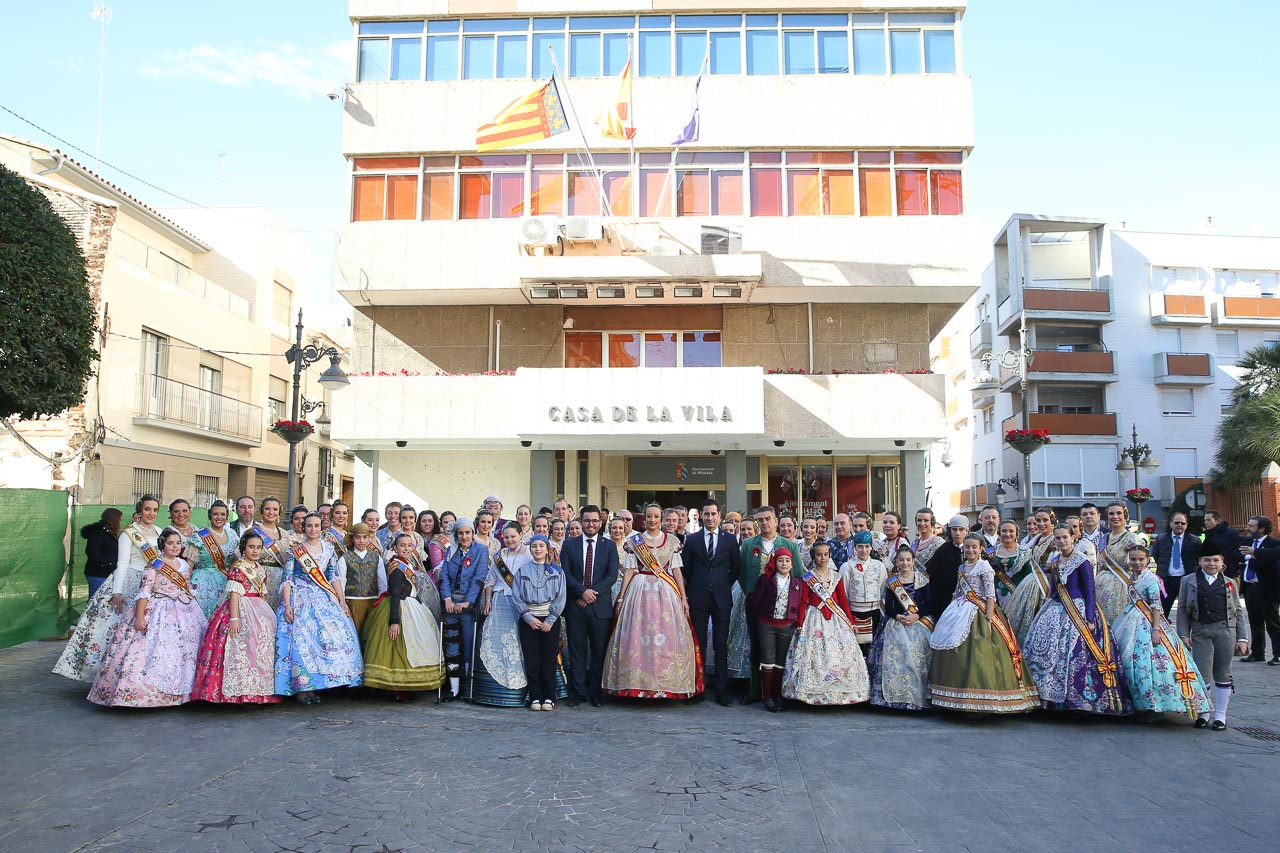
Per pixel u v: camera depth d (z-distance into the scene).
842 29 20.44
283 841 5.15
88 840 5.10
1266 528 13.05
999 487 37.34
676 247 18.88
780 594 9.09
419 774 6.47
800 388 18.94
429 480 20.72
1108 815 5.71
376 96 19.92
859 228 19.08
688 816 5.65
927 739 7.73
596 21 20.47
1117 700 8.27
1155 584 8.49
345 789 6.09
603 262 18.20
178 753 6.89
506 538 9.41
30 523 12.39
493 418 18.92
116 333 22.28
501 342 20.39
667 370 18.17
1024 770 6.74
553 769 6.66
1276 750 7.46
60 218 9.51
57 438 20.80
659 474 21.25
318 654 8.74
